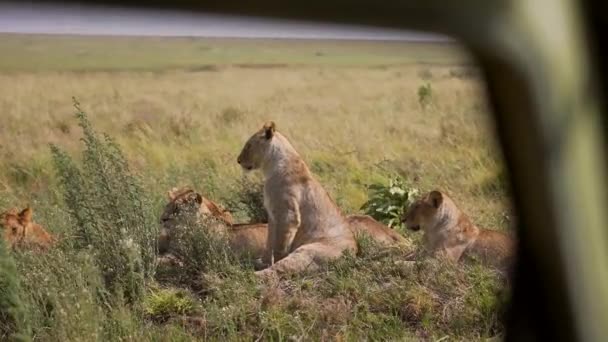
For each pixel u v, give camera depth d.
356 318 9.34
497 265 10.61
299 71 70.44
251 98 47.03
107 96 47.53
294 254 11.62
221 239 11.73
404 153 21.97
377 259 11.46
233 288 10.14
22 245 11.09
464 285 10.02
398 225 13.88
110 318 9.20
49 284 9.28
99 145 11.90
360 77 61.44
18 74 60.78
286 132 28.62
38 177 18.27
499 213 13.80
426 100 35.94
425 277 10.31
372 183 16.94
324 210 12.55
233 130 29.30
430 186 16.36
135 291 10.33
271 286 10.37
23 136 27.70
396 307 9.61
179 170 18.72
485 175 16.53
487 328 8.68
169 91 51.62
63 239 11.27
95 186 11.42
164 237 12.16
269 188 12.77
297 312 9.41
